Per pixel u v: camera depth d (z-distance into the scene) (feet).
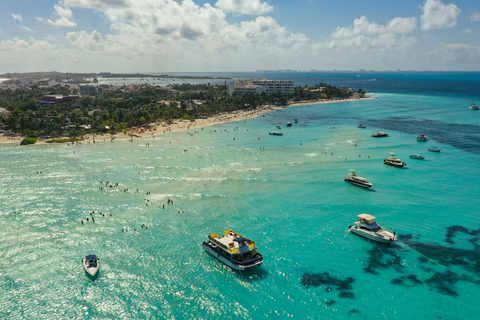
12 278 190.49
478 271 196.13
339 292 180.14
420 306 168.25
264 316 162.91
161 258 211.61
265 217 268.21
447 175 365.61
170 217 268.62
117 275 194.49
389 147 499.51
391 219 262.47
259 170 389.39
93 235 239.09
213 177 364.58
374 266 203.41
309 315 163.22
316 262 208.03
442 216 266.77
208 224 256.93
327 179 355.77
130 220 263.08
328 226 253.85
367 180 352.28
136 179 360.48
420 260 208.44
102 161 433.48
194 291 181.57
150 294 178.91
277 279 192.24
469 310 164.86
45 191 324.60
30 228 248.73
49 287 183.52
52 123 623.77
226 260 203.00
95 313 164.86
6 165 416.67
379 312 164.55
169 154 469.98
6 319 160.04
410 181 348.18
